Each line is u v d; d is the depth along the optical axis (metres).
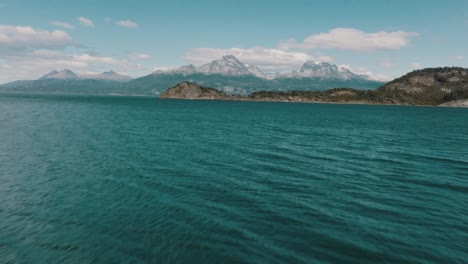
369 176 33.16
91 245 17.14
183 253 16.34
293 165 37.91
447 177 33.06
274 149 49.09
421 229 19.91
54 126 70.44
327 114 162.00
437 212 22.92
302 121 110.56
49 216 21.00
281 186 28.84
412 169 36.78
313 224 20.31
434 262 15.96
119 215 21.27
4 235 18.23
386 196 26.48
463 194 27.34
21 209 22.16
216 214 21.66
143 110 152.25
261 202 24.30
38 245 17.14
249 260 15.76
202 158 40.69
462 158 44.47
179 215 21.34
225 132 70.25
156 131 67.94
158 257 15.96
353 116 151.00
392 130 85.75
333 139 62.97
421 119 141.12
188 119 105.94
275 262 15.60
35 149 43.44
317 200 25.11
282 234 18.75
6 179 29.25
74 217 20.86
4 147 44.44
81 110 133.88
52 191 26.11
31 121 80.25
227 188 27.77
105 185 27.98
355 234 18.97
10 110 120.75
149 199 24.50
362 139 64.19
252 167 36.28
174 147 48.28
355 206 23.91
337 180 31.31
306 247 17.22
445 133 79.75
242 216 21.39
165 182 29.27
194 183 29.12
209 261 15.63
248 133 69.56
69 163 35.91
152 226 19.53
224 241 17.70
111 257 15.96
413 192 27.75
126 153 42.38
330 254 16.52
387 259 16.14
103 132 62.84
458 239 18.58
